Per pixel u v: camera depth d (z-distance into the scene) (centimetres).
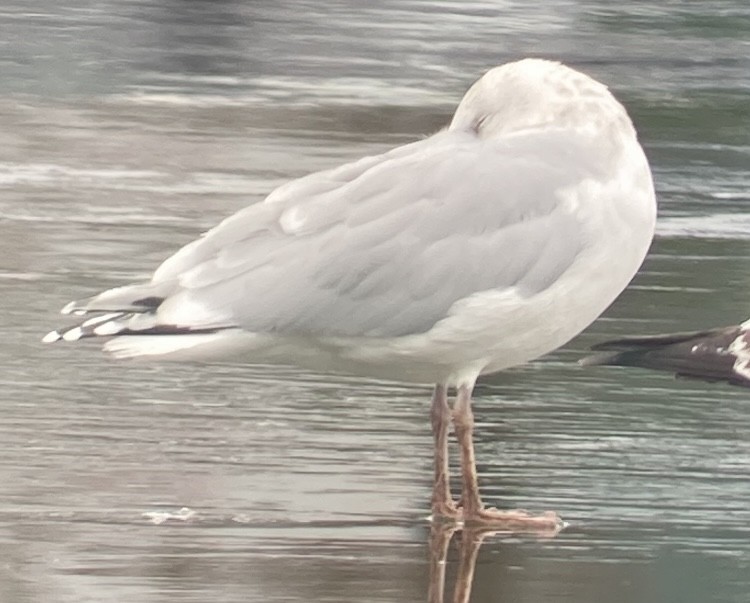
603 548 1084
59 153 2434
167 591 984
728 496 1188
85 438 1262
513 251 1088
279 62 3484
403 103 3022
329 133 2675
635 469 1234
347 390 1405
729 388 1433
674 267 1858
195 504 1134
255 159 2441
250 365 1460
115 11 4162
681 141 2680
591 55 3800
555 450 1273
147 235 1972
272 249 1082
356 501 1153
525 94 1159
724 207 2197
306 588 997
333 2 4500
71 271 1786
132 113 2792
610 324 1619
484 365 1131
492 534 1109
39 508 1116
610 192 1116
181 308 1065
